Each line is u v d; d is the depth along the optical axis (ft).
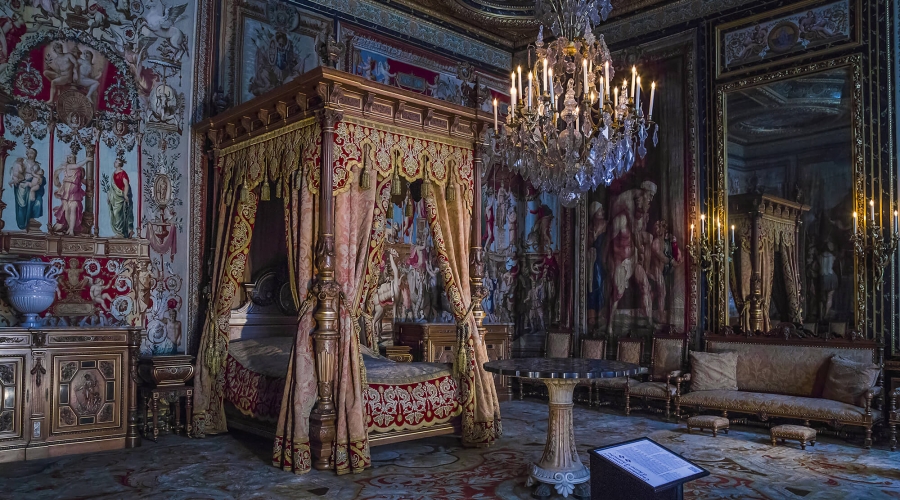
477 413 25.17
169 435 26.40
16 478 20.10
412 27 36.70
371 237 24.31
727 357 30.04
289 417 21.49
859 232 28.48
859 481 20.34
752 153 31.91
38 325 24.22
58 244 25.18
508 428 28.68
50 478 20.12
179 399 27.37
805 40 30.50
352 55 33.96
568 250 38.99
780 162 30.99
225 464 21.94
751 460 22.93
